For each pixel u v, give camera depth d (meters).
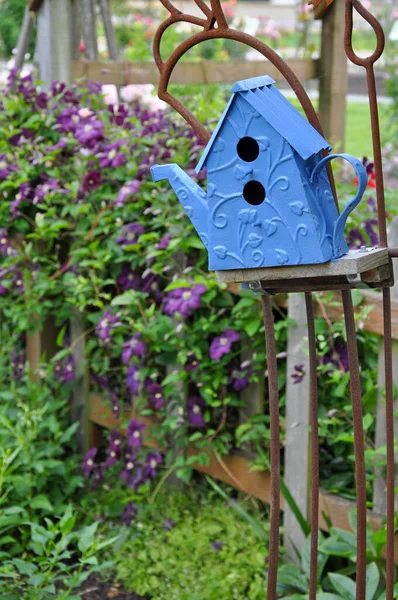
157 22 9.52
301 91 1.57
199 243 2.74
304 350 2.46
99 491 3.20
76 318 3.28
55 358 3.18
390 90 6.91
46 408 3.05
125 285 3.08
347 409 2.47
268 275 1.60
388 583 1.74
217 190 1.59
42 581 2.28
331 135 4.55
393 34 7.60
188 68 4.07
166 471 3.07
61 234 3.26
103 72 3.83
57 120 3.26
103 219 3.03
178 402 2.89
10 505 2.91
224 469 2.88
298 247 1.53
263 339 2.70
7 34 12.55
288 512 2.61
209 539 2.75
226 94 5.09
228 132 1.56
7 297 3.45
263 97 1.53
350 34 1.58
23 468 2.93
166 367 3.00
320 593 2.19
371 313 2.30
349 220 2.75
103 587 2.68
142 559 2.71
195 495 2.97
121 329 2.98
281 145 1.51
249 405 2.80
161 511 2.94
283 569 2.41
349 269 1.51
